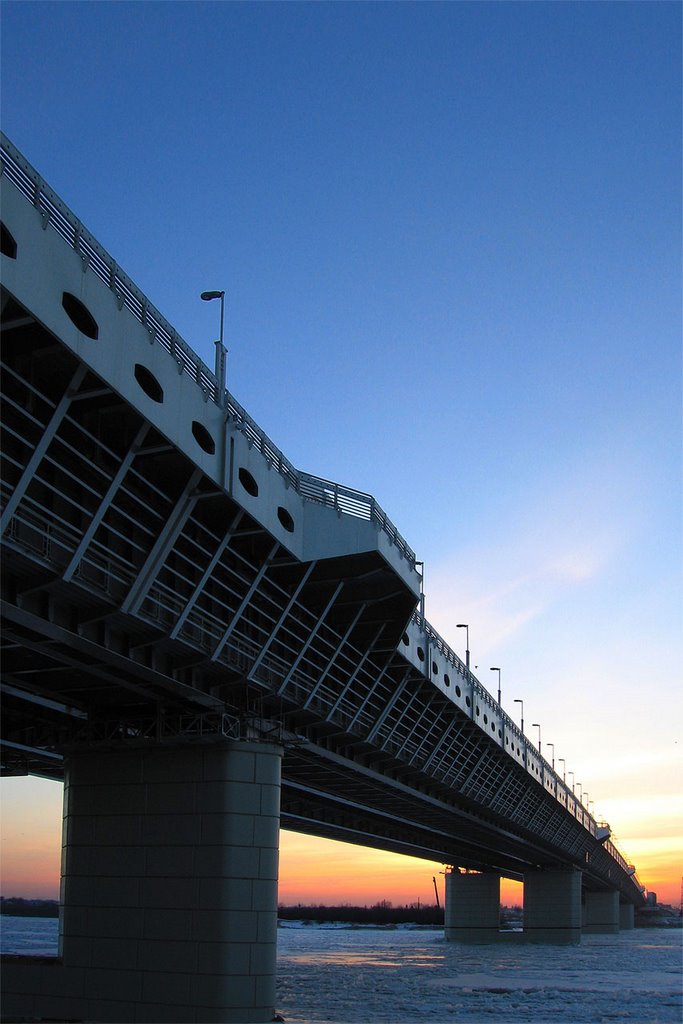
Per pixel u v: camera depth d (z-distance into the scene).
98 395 30.19
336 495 45.31
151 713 48.16
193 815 45.00
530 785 110.56
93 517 31.48
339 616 53.44
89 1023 44.03
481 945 156.12
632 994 76.75
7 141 25.86
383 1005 66.25
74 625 34.66
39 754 54.00
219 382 40.00
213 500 38.47
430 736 75.81
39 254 26.67
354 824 101.38
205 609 42.78
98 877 46.03
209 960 42.94
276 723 47.94
